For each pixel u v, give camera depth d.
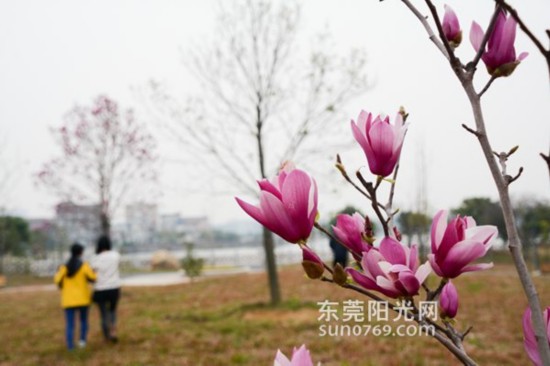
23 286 25.52
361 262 0.91
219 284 17.50
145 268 36.41
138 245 42.94
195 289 16.45
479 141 0.85
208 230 61.56
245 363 6.44
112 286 8.22
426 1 0.87
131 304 13.52
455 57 0.88
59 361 7.07
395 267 0.83
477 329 7.89
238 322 9.20
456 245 0.80
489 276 16.28
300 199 0.86
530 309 0.81
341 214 1.01
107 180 17.67
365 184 0.95
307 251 0.87
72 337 7.84
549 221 21.64
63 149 17.45
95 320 11.10
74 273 7.93
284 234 0.88
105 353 7.39
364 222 1.00
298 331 8.05
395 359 6.09
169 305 12.81
